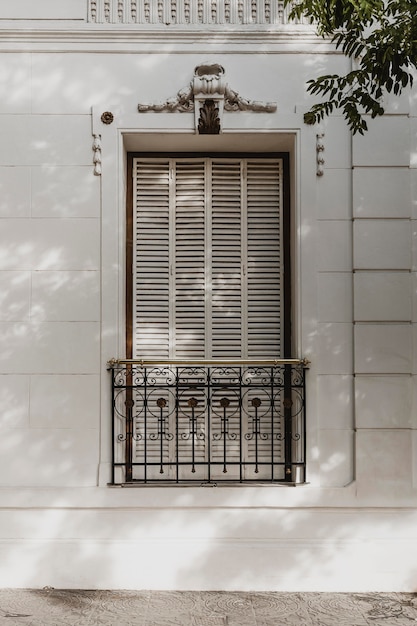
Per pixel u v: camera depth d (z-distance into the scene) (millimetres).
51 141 5188
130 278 5406
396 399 5082
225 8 5234
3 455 5070
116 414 5113
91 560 4988
